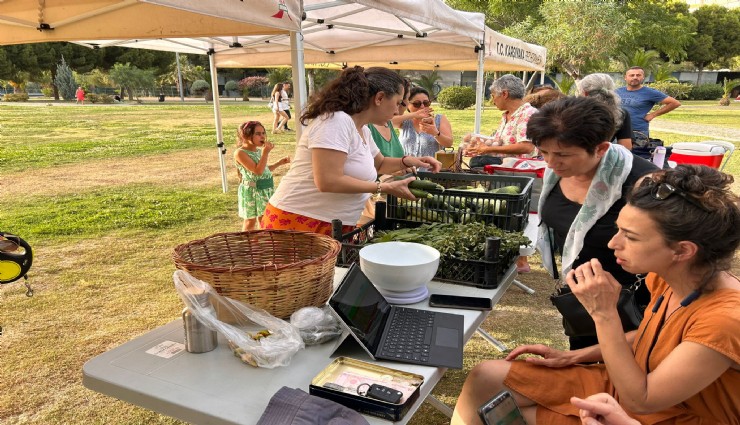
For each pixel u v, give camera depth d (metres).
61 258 4.93
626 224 1.27
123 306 3.87
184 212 6.66
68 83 38.97
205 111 26.67
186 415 1.25
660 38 26.27
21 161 10.83
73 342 3.31
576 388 1.59
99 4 3.00
